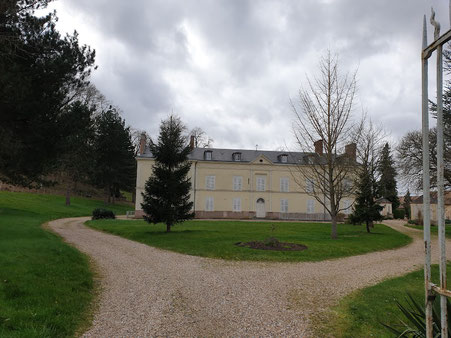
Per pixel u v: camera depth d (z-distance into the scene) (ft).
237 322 19.69
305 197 146.00
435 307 11.97
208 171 145.28
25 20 45.16
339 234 73.87
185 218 69.92
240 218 143.43
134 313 20.81
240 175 146.20
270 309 22.27
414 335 12.45
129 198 222.69
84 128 56.34
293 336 17.78
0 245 37.93
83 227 84.64
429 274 8.95
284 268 37.24
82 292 24.54
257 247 48.47
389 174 91.40
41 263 31.32
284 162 148.87
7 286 22.06
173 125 72.49
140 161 138.00
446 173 80.38
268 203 145.48
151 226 83.71
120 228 77.71
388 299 24.94
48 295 21.84
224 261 40.75
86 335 17.02
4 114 44.75
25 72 43.98
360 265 40.01
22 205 120.16
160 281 29.78
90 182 188.03
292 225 99.60
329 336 17.92
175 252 47.39
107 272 33.17
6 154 45.57
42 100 45.98
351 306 22.94
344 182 82.94
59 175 189.06
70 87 51.96
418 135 90.68
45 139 48.29
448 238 72.33
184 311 21.44
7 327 15.90
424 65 9.17
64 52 48.55
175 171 68.44
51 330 16.47
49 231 67.77
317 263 40.70
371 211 79.10
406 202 189.47
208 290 26.91
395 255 48.24
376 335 18.22
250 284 29.35
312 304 23.65
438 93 8.50
